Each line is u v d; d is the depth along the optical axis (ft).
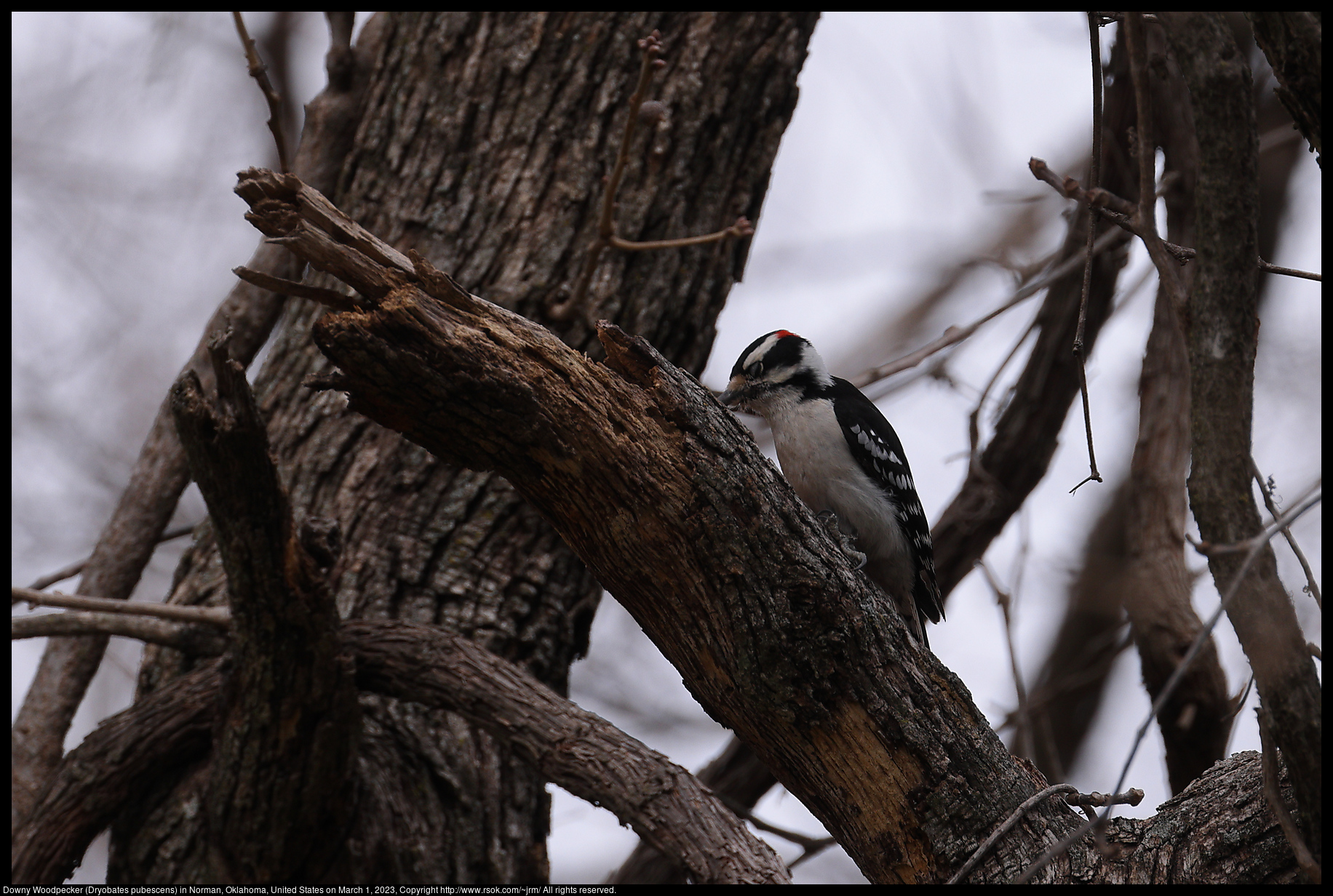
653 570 21.34
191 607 28.84
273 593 24.93
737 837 25.77
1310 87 19.65
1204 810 22.35
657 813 26.20
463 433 20.24
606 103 36.50
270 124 31.89
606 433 20.25
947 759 21.98
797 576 21.07
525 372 19.80
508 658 33.09
